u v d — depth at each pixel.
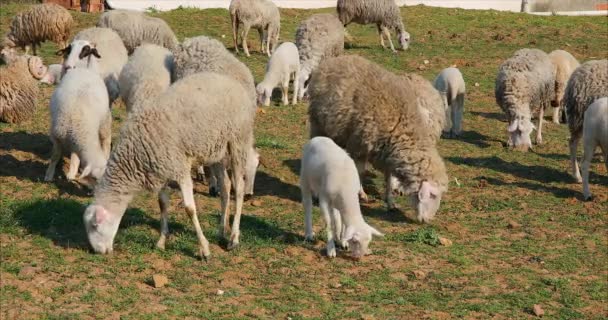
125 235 9.27
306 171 9.22
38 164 11.92
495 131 15.84
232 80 8.95
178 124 8.36
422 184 10.20
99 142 10.95
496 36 24.06
